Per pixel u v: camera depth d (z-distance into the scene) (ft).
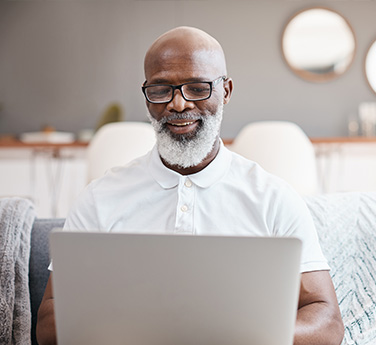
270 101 19.26
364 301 4.87
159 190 4.34
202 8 19.26
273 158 9.30
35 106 19.70
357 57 19.02
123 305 2.95
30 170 14.15
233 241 2.81
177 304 2.92
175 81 4.14
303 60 19.11
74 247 2.89
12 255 4.94
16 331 4.72
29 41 19.62
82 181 14.30
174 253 2.85
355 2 18.92
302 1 19.02
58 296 2.97
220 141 4.50
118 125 9.24
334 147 14.73
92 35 19.60
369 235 5.08
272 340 2.93
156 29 19.51
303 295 3.91
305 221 4.18
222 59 4.36
